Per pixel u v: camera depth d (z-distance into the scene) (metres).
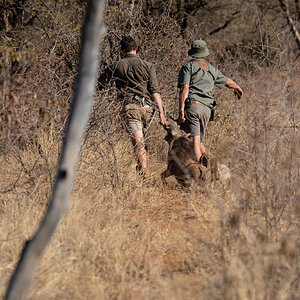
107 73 19.03
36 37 26.31
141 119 18.84
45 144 18.03
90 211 14.52
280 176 13.98
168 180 18.17
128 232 13.53
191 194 16.48
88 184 16.86
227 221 12.58
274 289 9.67
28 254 7.66
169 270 11.48
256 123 15.98
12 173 16.59
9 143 15.45
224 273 10.07
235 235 12.00
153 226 14.26
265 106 16.72
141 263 11.78
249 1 60.09
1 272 10.84
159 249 12.63
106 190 16.69
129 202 16.38
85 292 10.25
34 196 15.33
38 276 10.55
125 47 19.08
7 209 14.37
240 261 10.16
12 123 15.45
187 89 18.78
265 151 14.88
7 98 14.49
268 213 13.03
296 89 17.94
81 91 8.00
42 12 25.48
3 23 27.75
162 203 16.36
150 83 18.83
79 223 13.03
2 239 12.25
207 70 19.16
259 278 9.63
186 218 15.07
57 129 18.08
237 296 9.34
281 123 16.47
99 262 11.71
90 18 7.91
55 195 7.93
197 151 18.58
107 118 17.73
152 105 19.14
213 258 11.61
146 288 10.30
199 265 11.60
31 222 13.20
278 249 10.43
